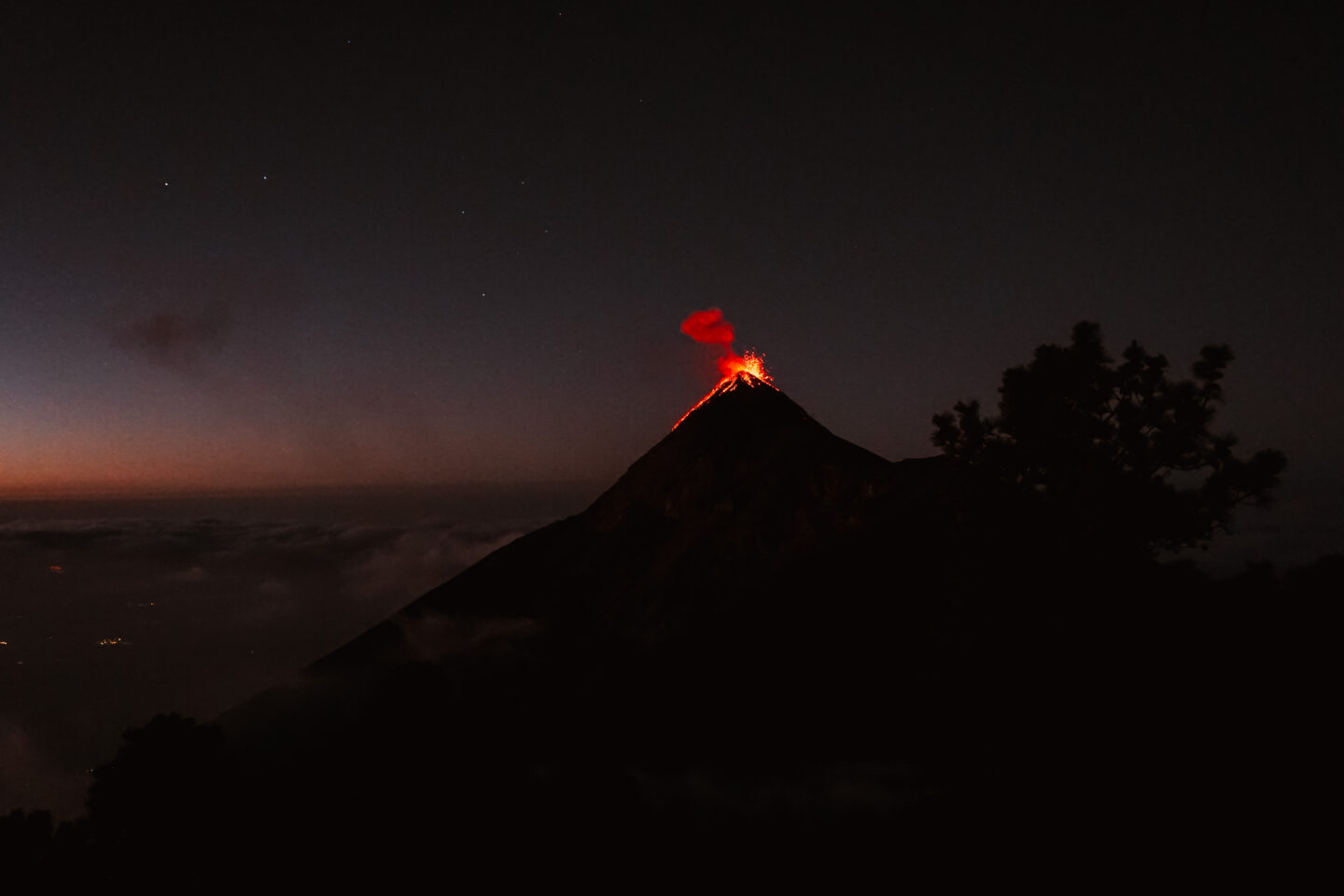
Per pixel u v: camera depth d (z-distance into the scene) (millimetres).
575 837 12602
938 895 10430
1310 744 10266
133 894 8945
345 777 10969
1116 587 12359
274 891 9234
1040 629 12680
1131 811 10508
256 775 10828
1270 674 11000
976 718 13320
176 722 10203
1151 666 11672
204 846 9453
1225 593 12016
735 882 12172
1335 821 9531
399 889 9641
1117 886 9641
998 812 11648
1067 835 10625
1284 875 9164
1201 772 10539
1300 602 11461
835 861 12031
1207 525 12852
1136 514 12492
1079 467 13281
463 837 10938
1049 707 12047
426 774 11289
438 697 12297
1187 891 9188
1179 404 13203
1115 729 11352
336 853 9828
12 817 9445
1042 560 13109
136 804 9500
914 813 12609
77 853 9250
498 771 12406
